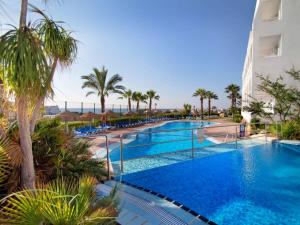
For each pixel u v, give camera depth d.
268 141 12.45
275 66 17.73
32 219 1.70
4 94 3.03
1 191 3.07
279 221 4.20
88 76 24.59
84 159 5.00
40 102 3.24
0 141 3.05
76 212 1.77
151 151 12.51
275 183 6.41
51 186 2.21
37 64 2.75
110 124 21.39
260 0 18.27
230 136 14.60
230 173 7.28
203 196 5.35
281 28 17.61
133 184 5.56
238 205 4.86
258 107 16.94
